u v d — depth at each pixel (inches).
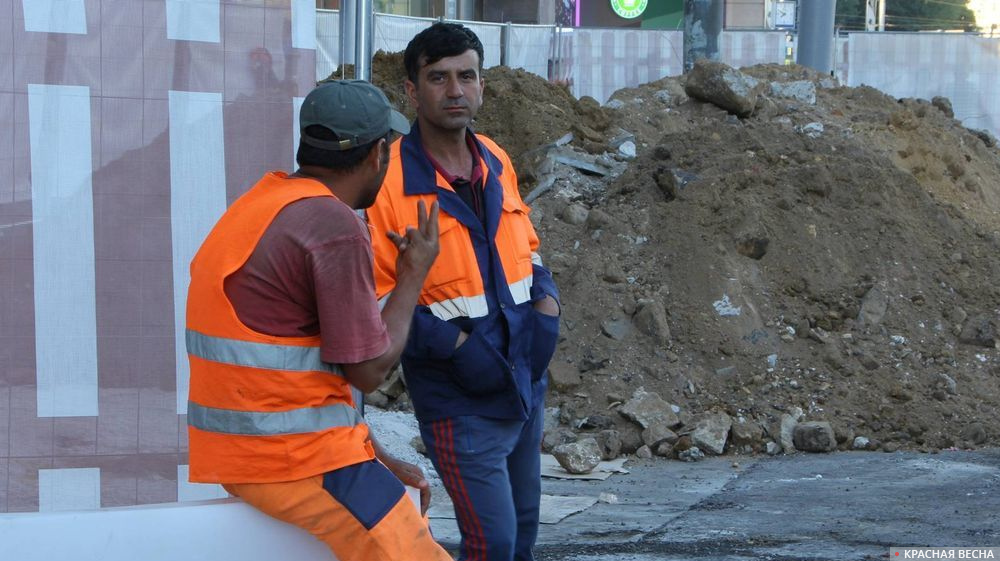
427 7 1692.9
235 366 149.9
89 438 232.5
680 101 786.8
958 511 362.6
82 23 231.8
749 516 360.8
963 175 750.5
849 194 597.0
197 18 237.8
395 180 206.7
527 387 213.0
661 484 415.5
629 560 306.8
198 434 154.4
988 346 534.0
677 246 558.9
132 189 234.7
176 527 154.2
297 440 150.8
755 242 556.1
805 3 985.5
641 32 1048.8
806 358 515.2
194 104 237.8
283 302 150.8
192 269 156.6
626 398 490.0
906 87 1024.9
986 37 1010.1
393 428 462.3
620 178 638.5
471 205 213.2
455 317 206.5
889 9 2974.9
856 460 450.9
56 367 231.1
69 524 152.4
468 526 207.3
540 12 1809.8
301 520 153.2
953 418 484.7
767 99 767.7
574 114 733.9
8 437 229.1
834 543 323.3
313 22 243.8
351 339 149.9
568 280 552.4
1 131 228.2
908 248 578.2
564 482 420.8
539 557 310.5
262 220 151.6
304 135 159.0
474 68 210.7
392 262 205.6
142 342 235.1
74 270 231.8
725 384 502.9
